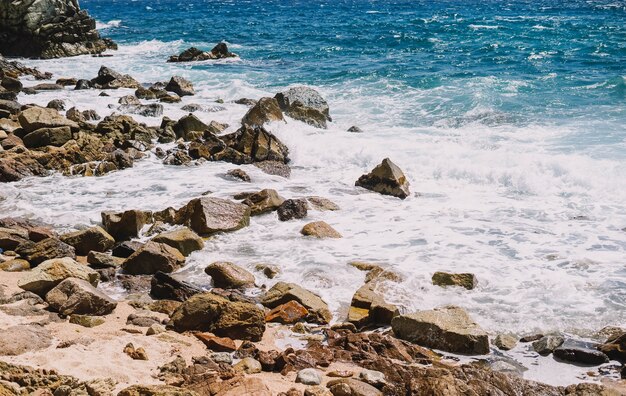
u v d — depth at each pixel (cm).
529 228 1308
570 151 1736
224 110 2394
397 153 1759
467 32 4528
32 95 2616
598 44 3750
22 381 711
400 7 7381
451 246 1224
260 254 1205
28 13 3856
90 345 834
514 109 2284
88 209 1436
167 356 830
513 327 946
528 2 7544
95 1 11106
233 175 1667
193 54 3806
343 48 4066
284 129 1989
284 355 827
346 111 2381
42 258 1148
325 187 1605
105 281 1109
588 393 750
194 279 1115
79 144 1827
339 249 1221
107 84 2845
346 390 743
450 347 889
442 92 2606
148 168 1756
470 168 1619
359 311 980
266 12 7131
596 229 1294
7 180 1638
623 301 1007
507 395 753
